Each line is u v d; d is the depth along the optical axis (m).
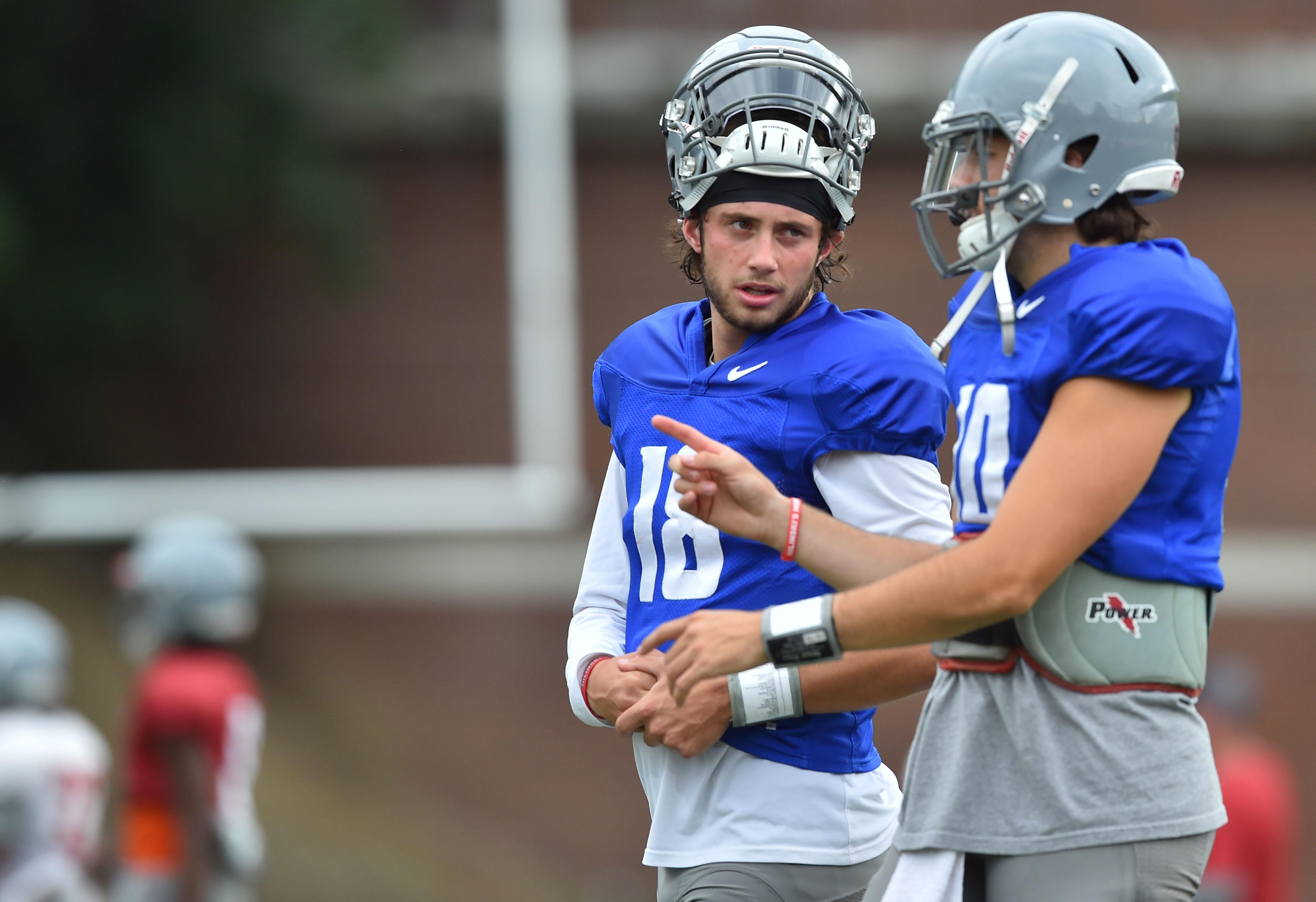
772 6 44.75
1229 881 18.02
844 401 8.79
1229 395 7.63
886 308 42.16
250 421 43.72
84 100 39.66
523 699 42.66
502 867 37.94
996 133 7.81
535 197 44.00
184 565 19.92
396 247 43.94
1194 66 44.50
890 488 8.80
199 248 43.31
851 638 7.59
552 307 44.00
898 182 42.53
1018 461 7.64
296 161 41.62
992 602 7.21
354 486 43.62
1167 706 7.55
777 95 8.87
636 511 9.41
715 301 9.03
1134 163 7.71
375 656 42.56
